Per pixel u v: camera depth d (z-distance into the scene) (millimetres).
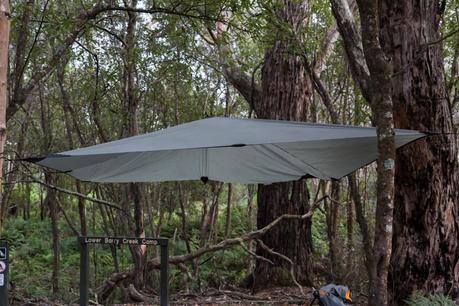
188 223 13398
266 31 6883
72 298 7699
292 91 8297
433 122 5230
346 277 7773
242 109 13227
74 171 5844
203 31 9695
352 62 5699
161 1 6895
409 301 5008
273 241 8133
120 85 9227
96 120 8492
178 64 8758
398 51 5301
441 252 5191
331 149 5664
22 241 13602
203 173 6523
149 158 6027
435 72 5285
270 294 7457
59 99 10164
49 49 8172
